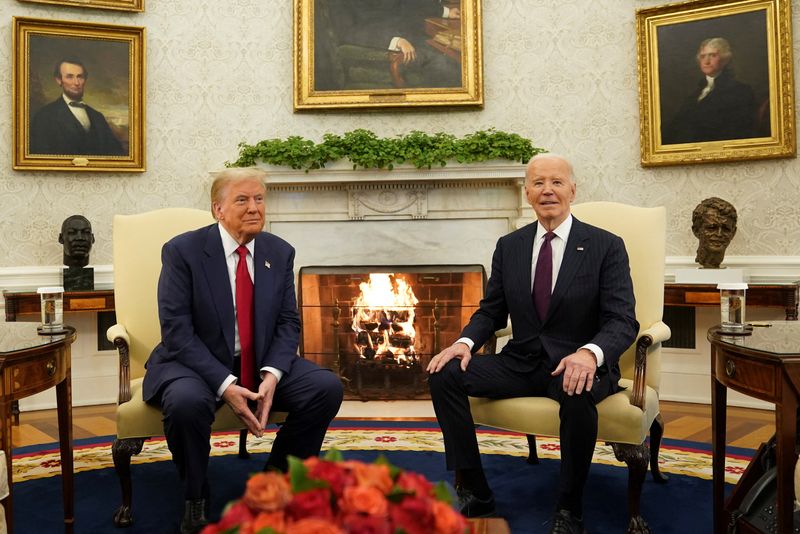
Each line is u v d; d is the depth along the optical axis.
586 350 2.41
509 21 5.27
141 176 5.18
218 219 2.70
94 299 4.48
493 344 3.02
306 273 5.12
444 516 0.94
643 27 4.96
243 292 2.62
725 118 4.74
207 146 5.29
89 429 4.17
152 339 2.95
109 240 5.11
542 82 5.23
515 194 4.99
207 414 2.37
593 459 3.38
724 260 4.75
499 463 3.30
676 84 4.88
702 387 4.75
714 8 4.74
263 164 4.98
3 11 4.86
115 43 5.06
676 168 4.95
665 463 3.31
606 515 2.63
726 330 2.36
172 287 2.57
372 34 5.30
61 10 5.01
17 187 4.90
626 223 2.92
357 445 3.67
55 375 2.35
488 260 5.04
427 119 5.34
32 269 4.90
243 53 5.32
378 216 5.07
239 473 3.17
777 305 4.17
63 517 2.64
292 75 5.34
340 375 5.15
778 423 1.91
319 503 0.91
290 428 2.57
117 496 2.89
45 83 4.91
